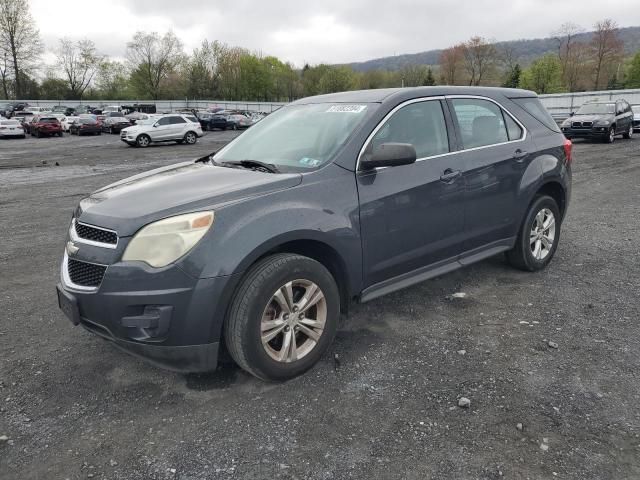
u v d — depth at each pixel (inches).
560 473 92.8
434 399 116.3
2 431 108.0
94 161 753.0
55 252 248.1
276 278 117.0
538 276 196.1
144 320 109.7
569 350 137.9
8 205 383.2
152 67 3361.2
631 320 155.6
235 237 112.9
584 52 2883.9
